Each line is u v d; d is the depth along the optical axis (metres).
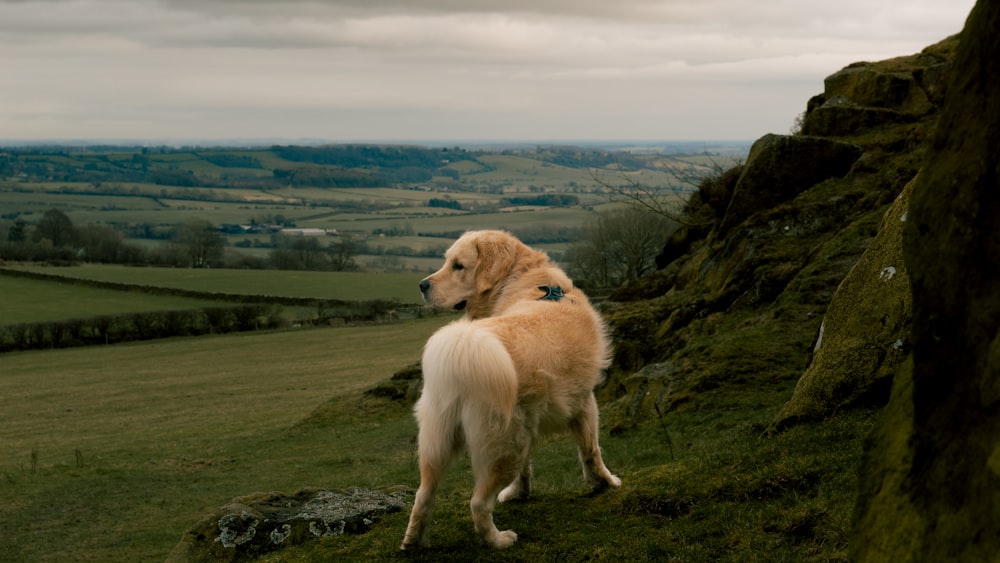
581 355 6.75
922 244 3.48
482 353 5.76
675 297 22.14
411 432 27.23
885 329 8.35
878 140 21.33
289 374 49.28
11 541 19.38
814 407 8.40
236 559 7.57
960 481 3.08
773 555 5.45
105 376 51.50
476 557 6.19
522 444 6.12
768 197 22.09
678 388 14.83
